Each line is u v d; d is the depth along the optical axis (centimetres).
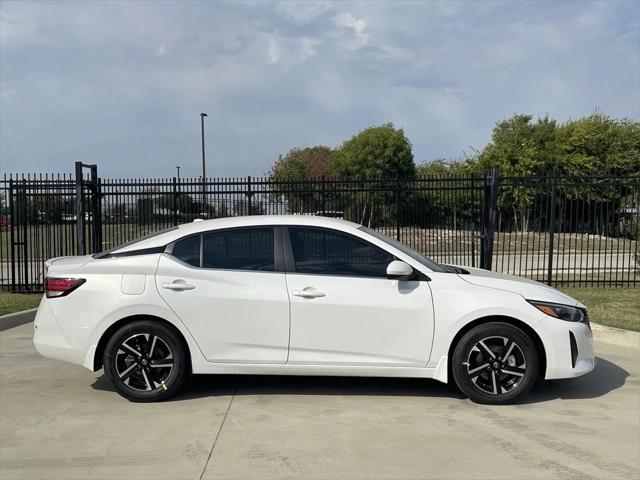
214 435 458
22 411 517
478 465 404
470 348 521
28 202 1284
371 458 415
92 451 430
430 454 422
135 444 442
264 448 433
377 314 519
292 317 520
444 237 1523
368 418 496
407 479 382
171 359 530
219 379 611
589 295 1118
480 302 518
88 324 525
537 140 3206
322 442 444
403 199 1461
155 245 546
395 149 3744
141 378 534
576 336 524
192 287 524
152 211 1296
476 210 1562
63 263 561
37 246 1273
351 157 3794
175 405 530
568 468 400
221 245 542
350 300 519
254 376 621
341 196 1401
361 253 538
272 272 532
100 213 1285
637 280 1303
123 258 541
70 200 1281
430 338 520
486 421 489
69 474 391
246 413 508
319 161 4094
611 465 405
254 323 522
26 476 389
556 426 480
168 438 453
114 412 512
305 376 622
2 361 698
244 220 555
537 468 399
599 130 3166
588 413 512
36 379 619
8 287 1271
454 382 566
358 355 522
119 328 530
